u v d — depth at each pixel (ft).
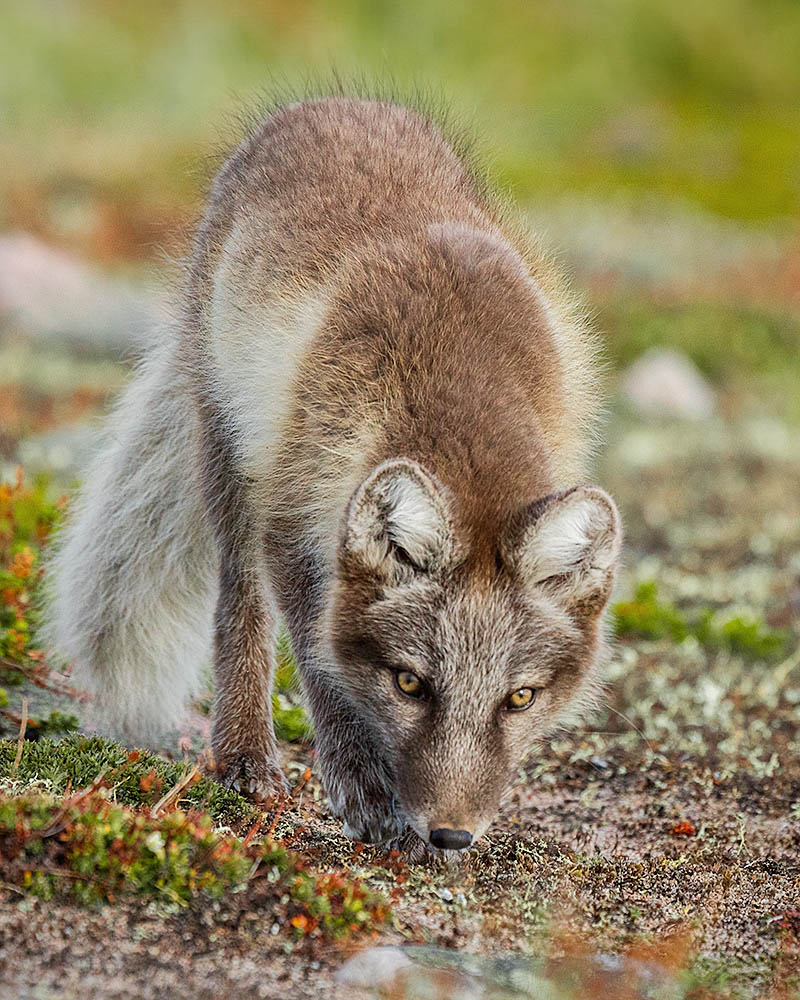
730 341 107.55
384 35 214.48
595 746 38.22
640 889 29.01
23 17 185.06
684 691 42.80
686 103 222.28
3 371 80.33
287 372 29.78
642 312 110.93
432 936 25.02
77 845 23.43
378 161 33.63
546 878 28.86
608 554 26.73
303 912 23.77
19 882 22.80
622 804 34.53
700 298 118.11
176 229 41.29
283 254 31.76
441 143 36.17
